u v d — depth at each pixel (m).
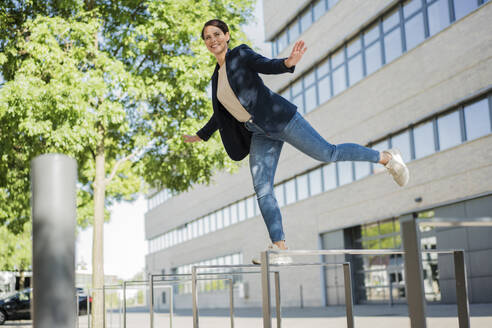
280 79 27.39
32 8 11.66
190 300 41.34
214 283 36.72
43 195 1.60
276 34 28.22
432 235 17.28
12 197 12.55
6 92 10.05
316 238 23.80
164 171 12.59
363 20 20.75
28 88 10.05
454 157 16.06
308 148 3.12
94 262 11.59
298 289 25.17
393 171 3.46
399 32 18.94
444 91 16.50
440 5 16.89
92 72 10.56
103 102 10.79
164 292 46.53
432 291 17.17
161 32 11.38
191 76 11.23
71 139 10.03
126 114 11.98
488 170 14.81
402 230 1.76
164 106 12.25
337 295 22.77
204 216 39.31
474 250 15.71
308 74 25.17
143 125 12.28
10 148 11.39
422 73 17.45
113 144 12.99
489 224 1.88
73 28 10.62
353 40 21.77
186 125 11.62
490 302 15.13
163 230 49.22
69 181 1.63
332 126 22.70
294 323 12.13
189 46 11.88
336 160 3.27
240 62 3.02
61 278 1.58
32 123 9.92
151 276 6.67
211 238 37.56
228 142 3.40
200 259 39.75
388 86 19.14
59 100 9.98
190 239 42.06
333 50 23.12
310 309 20.75
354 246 21.88
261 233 29.88
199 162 12.01
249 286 31.50
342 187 21.94
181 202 44.16
